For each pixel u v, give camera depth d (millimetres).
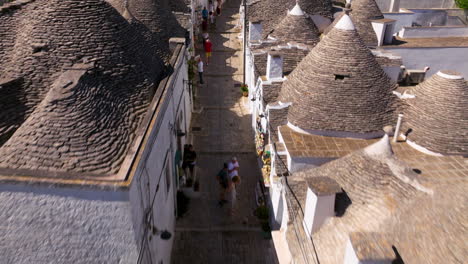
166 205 11383
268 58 14539
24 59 9539
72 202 6797
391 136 11984
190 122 20125
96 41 9789
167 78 11805
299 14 17734
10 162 6984
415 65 19891
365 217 7500
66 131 7430
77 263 7449
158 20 16391
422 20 28375
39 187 6605
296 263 8266
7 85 9055
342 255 7180
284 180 9945
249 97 21234
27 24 10109
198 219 13930
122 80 9820
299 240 8656
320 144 11555
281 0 21922
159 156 9820
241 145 18312
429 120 11391
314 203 7938
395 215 7051
